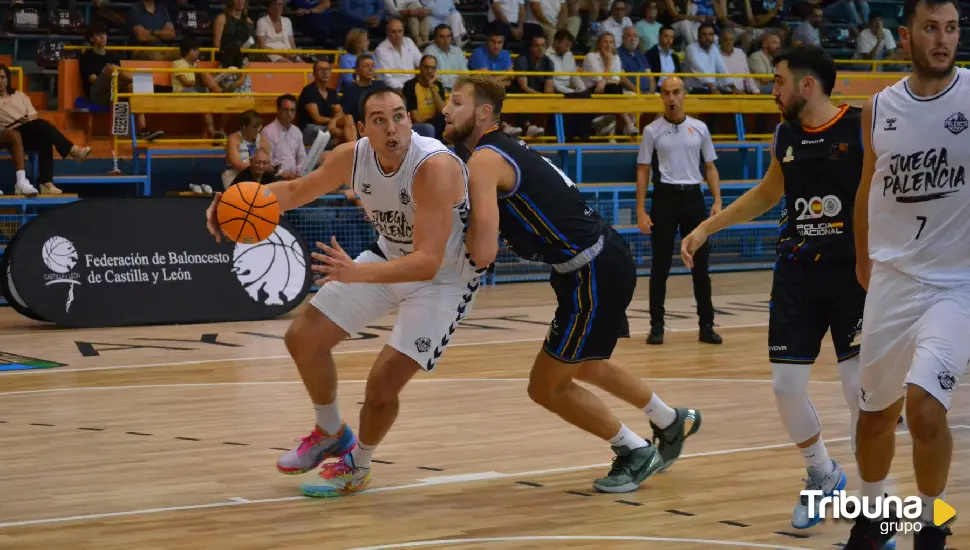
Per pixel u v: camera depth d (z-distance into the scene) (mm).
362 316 5457
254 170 14039
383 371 5332
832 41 22391
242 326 12367
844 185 4852
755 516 5059
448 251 5332
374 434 5422
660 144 10758
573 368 5430
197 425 7277
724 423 7258
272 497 5469
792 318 4977
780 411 5023
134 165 15547
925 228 4047
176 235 12672
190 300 12617
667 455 5863
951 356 3893
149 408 7875
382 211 5266
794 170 4977
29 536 4785
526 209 5270
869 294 4227
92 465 6172
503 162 5195
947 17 3930
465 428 7117
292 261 13055
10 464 6207
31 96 17109
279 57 17141
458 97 5312
